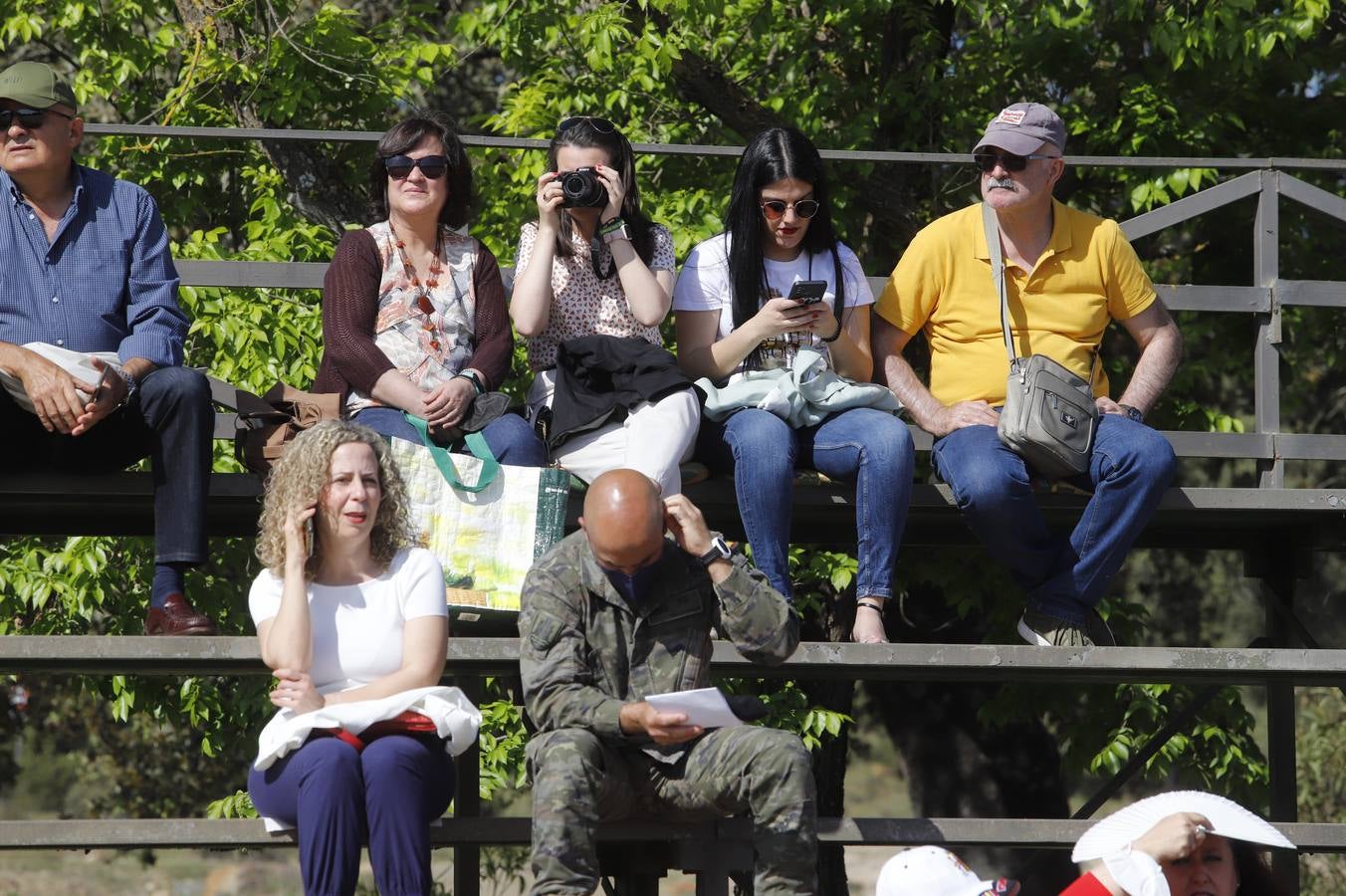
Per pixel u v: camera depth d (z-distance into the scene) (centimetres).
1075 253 1399
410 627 1096
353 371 1261
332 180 2264
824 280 1341
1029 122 1357
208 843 1114
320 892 1002
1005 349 1384
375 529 1114
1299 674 1287
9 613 2059
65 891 5088
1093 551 1295
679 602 1095
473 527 1215
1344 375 2808
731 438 1265
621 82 2192
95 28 2264
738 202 1334
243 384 1900
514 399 1947
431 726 1059
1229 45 2119
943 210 2269
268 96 2202
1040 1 2198
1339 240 2389
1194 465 3177
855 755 3784
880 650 1209
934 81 2281
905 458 1257
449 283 1309
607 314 1311
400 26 2405
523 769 1920
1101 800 1844
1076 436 1288
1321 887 3127
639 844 1244
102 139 2397
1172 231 2503
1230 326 2445
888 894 941
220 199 2367
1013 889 935
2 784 4384
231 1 2244
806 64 2320
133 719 3362
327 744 1024
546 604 1075
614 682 1080
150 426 1217
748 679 2052
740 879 1540
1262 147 2439
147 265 1301
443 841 1132
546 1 2180
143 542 2022
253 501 1399
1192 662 1226
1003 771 2900
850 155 1418
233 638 1159
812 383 1292
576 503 1321
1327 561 3316
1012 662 1218
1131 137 2262
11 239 1284
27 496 1352
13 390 1222
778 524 1245
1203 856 870
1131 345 2472
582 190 1271
